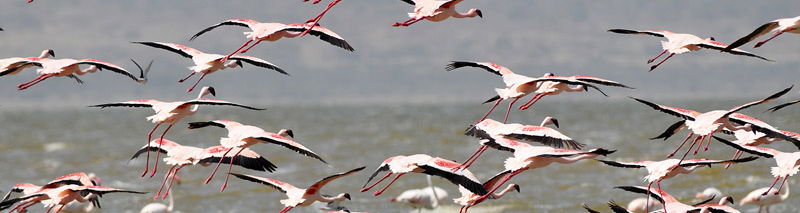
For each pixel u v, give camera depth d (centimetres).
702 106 12662
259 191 2975
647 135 5616
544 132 1570
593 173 3253
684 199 2664
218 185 3109
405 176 3250
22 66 1664
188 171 3519
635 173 3262
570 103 14688
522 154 1541
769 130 1589
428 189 2550
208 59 1689
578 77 1584
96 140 5597
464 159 4050
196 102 1617
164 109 1661
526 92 1703
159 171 3578
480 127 1605
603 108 11606
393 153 4459
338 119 8694
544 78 1619
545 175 3195
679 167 1636
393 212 2559
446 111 11156
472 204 1689
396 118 8794
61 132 6538
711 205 1659
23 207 1738
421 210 2561
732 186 2889
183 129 6988
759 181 2967
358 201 2727
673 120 7794
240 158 1748
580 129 6462
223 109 12762
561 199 2709
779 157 1595
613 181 3061
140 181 3284
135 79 1664
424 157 1564
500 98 1725
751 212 2439
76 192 1666
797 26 1395
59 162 4034
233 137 1600
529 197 2736
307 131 6381
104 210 2606
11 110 14712
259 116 9825
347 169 3672
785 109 10081
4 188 3192
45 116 10356
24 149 4781
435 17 1750
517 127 1587
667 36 1672
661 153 4219
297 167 3725
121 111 13975
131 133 6419
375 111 11288
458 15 1764
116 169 3700
